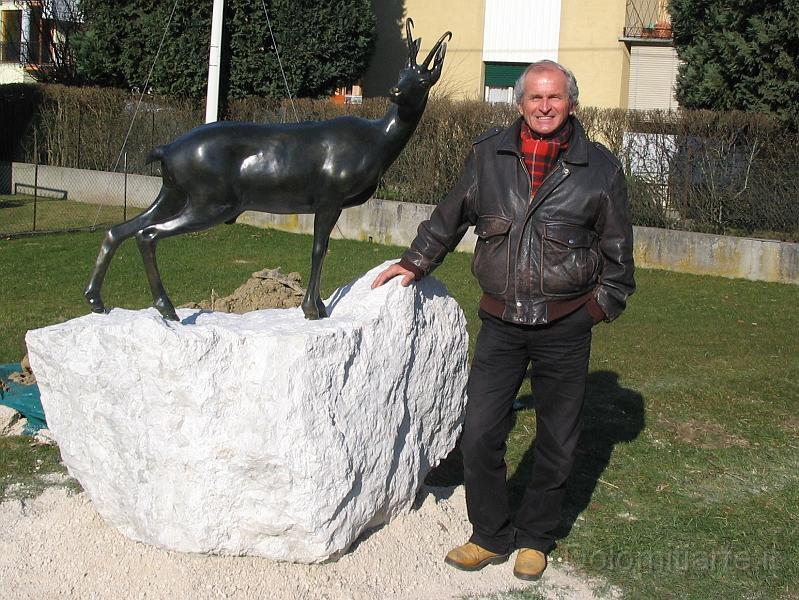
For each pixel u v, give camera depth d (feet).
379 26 77.10
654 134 42.75
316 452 12.09
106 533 13.23
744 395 21.93
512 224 12.03
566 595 12.64
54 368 13.19
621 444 18.48
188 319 13.64
